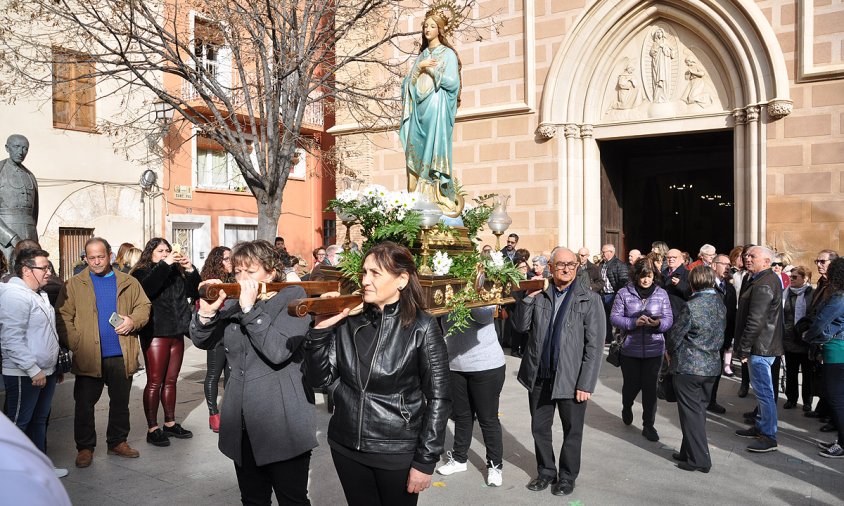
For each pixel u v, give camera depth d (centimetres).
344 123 1559
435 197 547
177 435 660
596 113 1354
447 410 322
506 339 1272
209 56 1404
